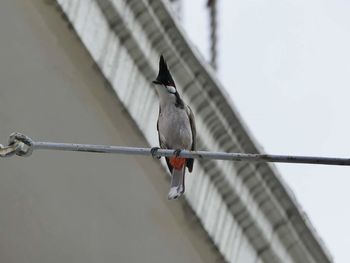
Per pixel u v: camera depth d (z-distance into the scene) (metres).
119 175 11.91
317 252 12.62
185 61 11.85
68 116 11.88
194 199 11.88
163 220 12.02
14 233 12.68
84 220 12.33
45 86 11.82
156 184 11.77
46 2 11.50
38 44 11.70
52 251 12.73
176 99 11.79
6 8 11.64
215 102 11.94
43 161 11.98
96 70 11.64
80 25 11.62
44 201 12.34
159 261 12.41
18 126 12.12
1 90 11.98
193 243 12.10
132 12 11.73
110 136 11.85
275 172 12.19
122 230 12.23
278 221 12.36
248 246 12.34
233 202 12.13
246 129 12.04
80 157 11.81
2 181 12.34
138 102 11.82
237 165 12.06
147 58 11.84
